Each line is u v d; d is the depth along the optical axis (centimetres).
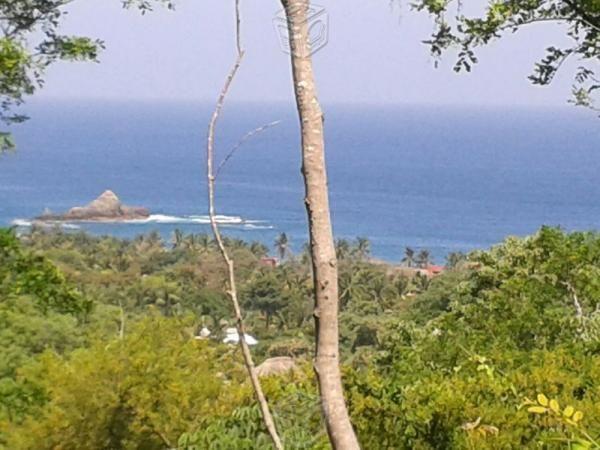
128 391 1441
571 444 334
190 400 1402
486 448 611
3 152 1023
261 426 625
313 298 323
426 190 18475
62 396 1463
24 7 1002
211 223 324
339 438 315
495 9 717
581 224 12938
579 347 878
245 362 326
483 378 718
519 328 1305
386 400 699
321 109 322
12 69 924
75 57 1012
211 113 321
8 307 1134
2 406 1245
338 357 321
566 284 1362
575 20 741
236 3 313
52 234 7712
